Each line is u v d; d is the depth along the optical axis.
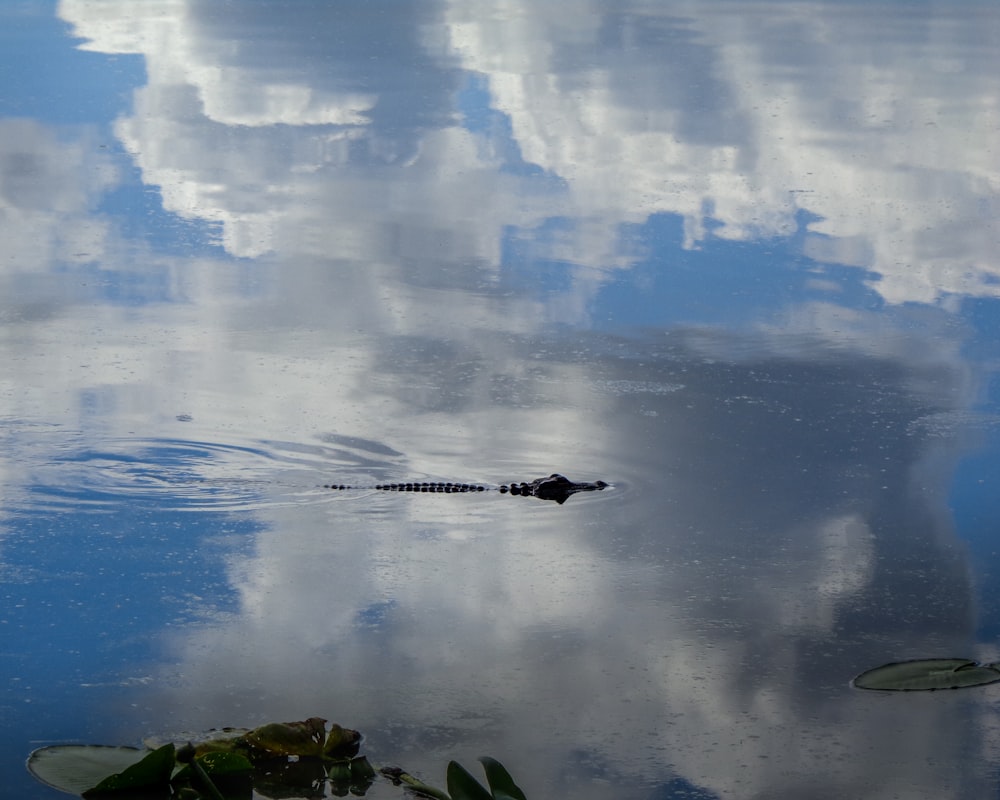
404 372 9.00
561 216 13.18
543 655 5.38
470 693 5.07
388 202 13.59
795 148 16.00
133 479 7.16
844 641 5.55
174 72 19.41
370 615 5.70
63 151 15.16
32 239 12.11
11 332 9.66
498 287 11.02
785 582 6.09
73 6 25.48
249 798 4.36
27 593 5.81
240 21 24.06
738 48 22.61
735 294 10.94
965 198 14.02
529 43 22.62
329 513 6.81
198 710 4.89
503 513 6.87
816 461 7.59
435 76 19.61
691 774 4.56
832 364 9.30
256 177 14.35
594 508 6.94
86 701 4.94
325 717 4.87
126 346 9.42
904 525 6.72
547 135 16.42
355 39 22.47
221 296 10.66
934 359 9.44
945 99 18.78
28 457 7.39
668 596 5.95
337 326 9.95
